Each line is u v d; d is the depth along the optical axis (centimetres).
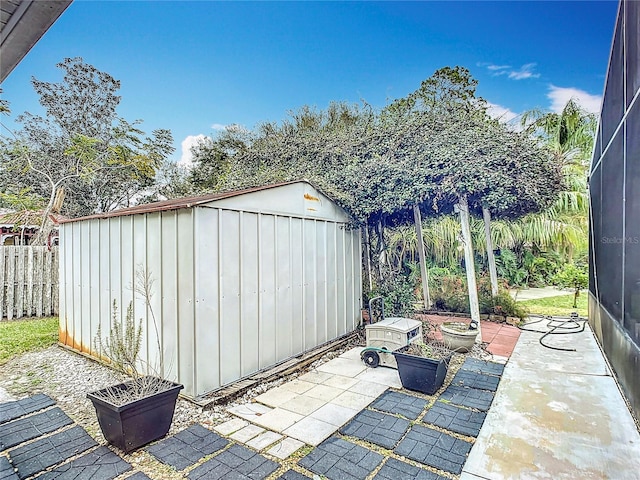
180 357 372
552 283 1134
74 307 536
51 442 290
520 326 684
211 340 377
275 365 458
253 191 434
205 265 373
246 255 423
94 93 1612
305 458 269
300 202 515
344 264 621
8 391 395
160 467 258
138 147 1582
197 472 252
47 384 413
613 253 430
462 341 519
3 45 187
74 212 1525
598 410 345
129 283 432
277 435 302
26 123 1515
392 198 582
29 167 1296
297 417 334
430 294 819
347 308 626
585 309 841
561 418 329
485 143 548
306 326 519
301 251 514
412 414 339
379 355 473
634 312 329
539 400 368
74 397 379
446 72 1043
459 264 1039
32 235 1177
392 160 625
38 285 785
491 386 406
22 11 164
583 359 498
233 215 407
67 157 1490
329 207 581
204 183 1455
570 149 1166
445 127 643
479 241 1023
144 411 280
